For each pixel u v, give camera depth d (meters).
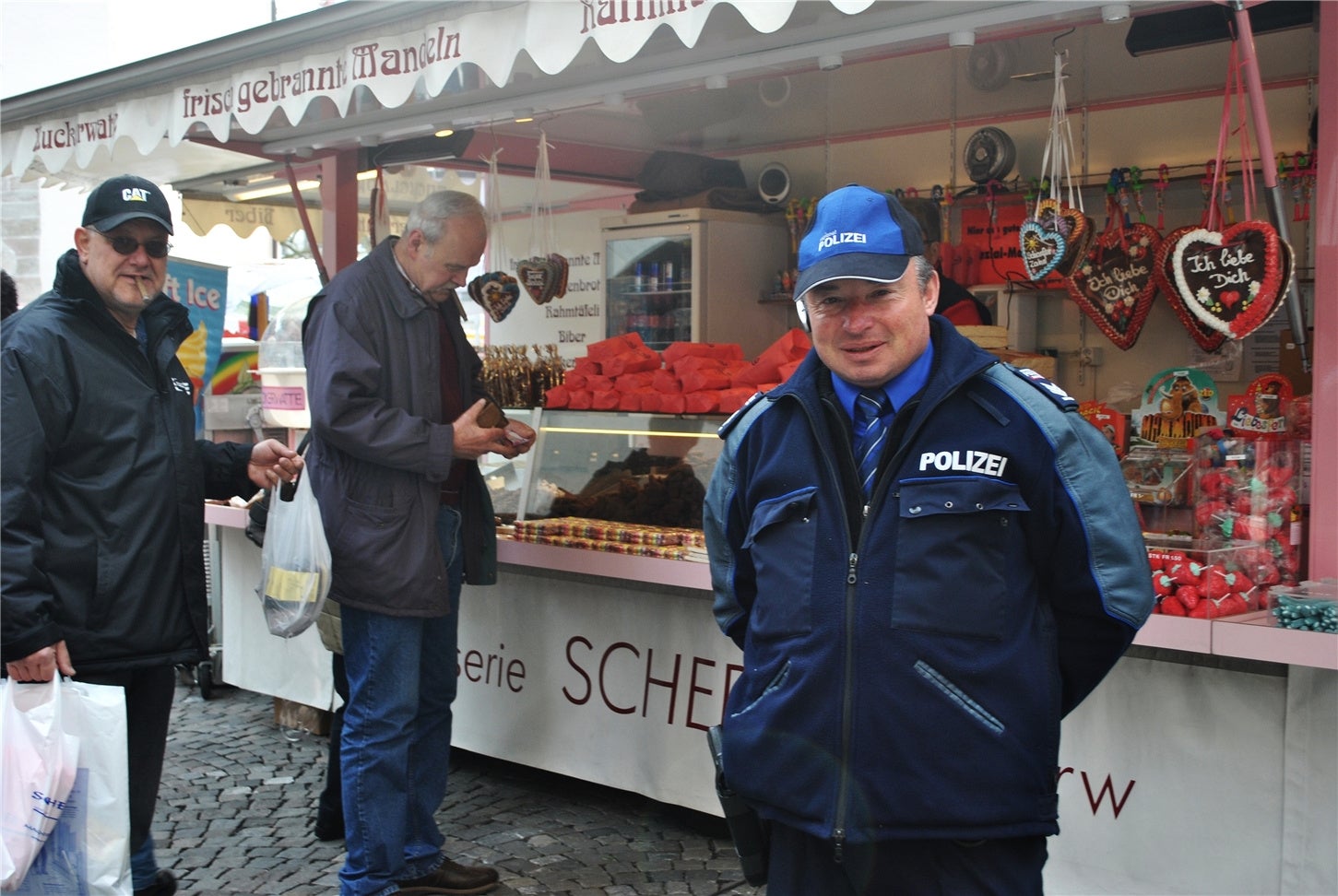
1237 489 3.26
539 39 3.45
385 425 3.68
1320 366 3.12
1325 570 3.15
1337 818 3.05
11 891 3.01
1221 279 3.33
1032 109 6.21
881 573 2.16
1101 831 3.44
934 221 6.36
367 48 3.90
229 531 6.09
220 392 7.40
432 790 4.06
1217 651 3.08
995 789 2.12
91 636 3.24
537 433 4.98
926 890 2.20
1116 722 3.40
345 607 3.80
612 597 4.55
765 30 2.95
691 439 4.54
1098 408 4.39
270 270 9.66
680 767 4.38
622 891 3.99
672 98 7.10
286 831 4.59
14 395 3.07
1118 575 2.16
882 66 6.75
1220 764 3.25
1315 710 3.08
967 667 2.12
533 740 4.83
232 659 6.12
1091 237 4.31
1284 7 4.76
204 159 6.31
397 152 5.70
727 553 2.58
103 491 3.24
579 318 8.23
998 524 2.13
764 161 7.34
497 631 4.93
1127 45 5.13
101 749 3.13
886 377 2.21
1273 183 3.29
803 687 2.20
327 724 5.78
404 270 3.88
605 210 7.99
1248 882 3.21
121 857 3.15
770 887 2.39
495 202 5.91
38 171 6.43
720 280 6.98
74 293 3.26
